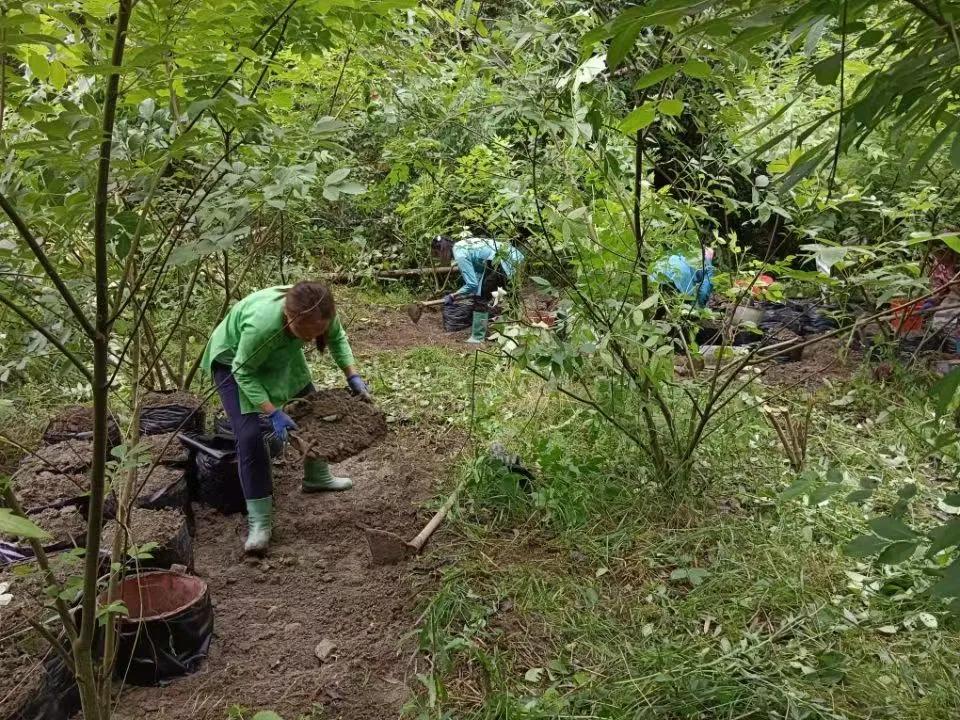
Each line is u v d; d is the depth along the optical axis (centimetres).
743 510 390
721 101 361
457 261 707
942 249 493
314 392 396
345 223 855
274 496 433
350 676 285
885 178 489
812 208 355
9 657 245
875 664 272
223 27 176
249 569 364
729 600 314
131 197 174
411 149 407
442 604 311
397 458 476
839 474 196
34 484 364
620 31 104
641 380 384
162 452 219
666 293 418
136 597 296
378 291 877
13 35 125
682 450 405
